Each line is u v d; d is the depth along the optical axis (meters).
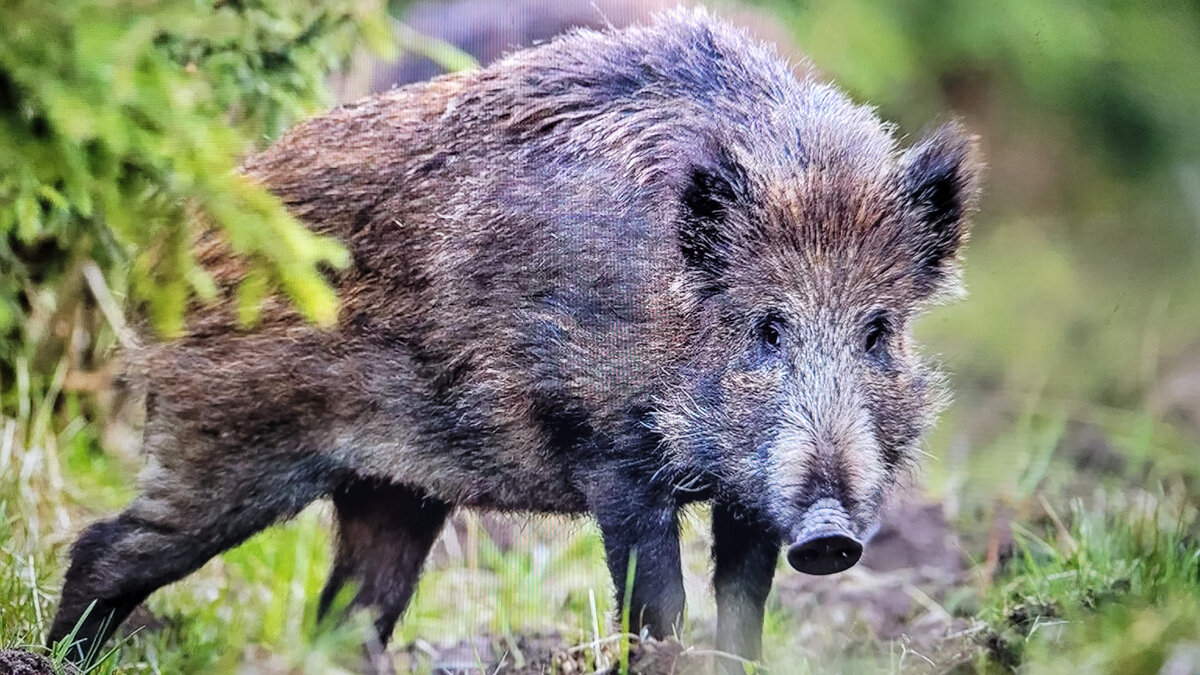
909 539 12.66
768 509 9.15
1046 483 13.95
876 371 9.46
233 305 9.88
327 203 10.06
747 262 9.34
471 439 9.88
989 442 14.98
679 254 9.39
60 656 8.88
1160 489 12.59
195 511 10.05
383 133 10.23
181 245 8.24
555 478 9.86
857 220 9.40
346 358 9.90
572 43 10.22
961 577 12.09
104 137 7.23
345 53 11.52
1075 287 20.84
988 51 21.03
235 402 9.96
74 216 10.81
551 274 9.57
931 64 21.02
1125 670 9.27
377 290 9.88
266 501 10.12
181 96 7.78
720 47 10.12
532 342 9.60
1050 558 11.87
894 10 20.20
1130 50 21.42
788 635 10.87
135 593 10.09
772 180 9.42
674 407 9.44
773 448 9.16
